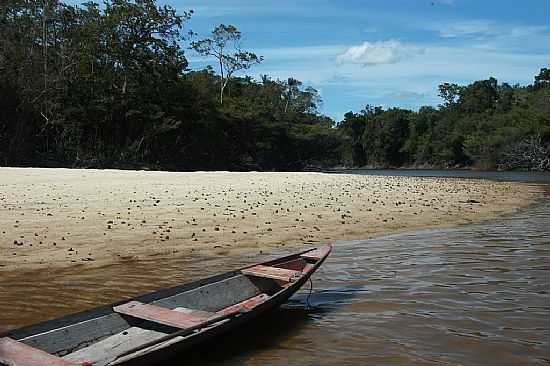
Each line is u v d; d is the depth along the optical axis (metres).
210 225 14.05
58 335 5.59
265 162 81.31
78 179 24.02
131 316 6.06
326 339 6.58
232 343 6.49
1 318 7.34
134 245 11.82
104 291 8.67
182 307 6.89
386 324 7.07
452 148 110.62
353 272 9.88
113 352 5.70
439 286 8.86
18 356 4.72
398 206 18.75
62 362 4.62
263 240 12.67
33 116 53.62
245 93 88.38
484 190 29.48
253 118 75.06
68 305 7.96
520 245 12.44
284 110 93.19
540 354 6.05
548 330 6.79
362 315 7.45
